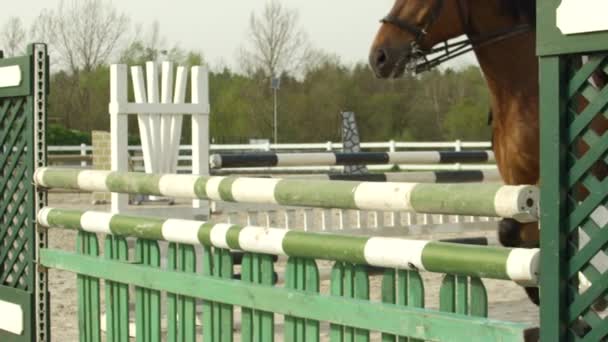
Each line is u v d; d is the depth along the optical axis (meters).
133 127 55.00
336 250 5.53
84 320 8.33
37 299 8.84
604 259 4.56
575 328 4.30
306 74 65.19
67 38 65.88
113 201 11.62
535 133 8.45
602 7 4.07
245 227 6.34
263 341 6.26
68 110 63.38
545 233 4.29
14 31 67.62
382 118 61.06
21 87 8.87
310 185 5.91
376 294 12.99
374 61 9.29
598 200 4.16
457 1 9.03
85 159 43.00
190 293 6.79
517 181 8.73
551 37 4.27
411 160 14.72
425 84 61.06
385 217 17.12
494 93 8.90
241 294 6.29
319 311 5.66
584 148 5.05
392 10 9.32
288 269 6.07
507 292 14.02
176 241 6.96
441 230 14.36
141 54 68.81
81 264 8.15
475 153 15.45
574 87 4.27
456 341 4.75
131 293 10.99
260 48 66.94
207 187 6.83
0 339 9.41
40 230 8.85
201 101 12.79
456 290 4.95
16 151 9.12
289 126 62.66
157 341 7.34
